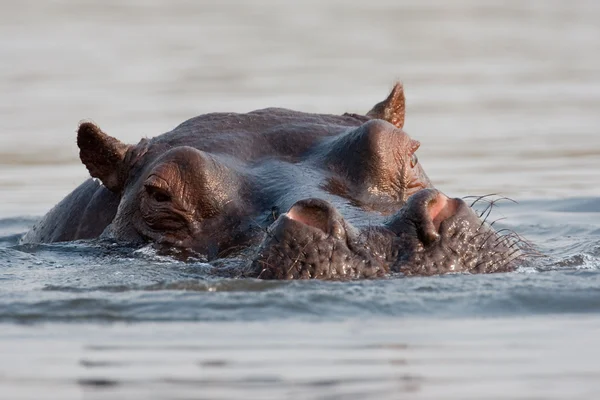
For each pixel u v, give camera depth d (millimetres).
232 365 25812
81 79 112562
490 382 24422
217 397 23422
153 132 80062
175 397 23547
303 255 29953
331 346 27125
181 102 94812
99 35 152750
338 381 24500
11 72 118438
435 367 25469
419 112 92312
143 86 106375
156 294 31641
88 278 34094
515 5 181625
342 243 30188
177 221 35656
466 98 98562
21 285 33875
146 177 37344
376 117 45062
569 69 114062
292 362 25953
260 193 35812
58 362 26359
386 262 30422
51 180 68625
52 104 97000
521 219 53281
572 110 90875
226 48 137125
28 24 165250
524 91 101438
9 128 86375
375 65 119938
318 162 37281
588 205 56719
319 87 102938
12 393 24188
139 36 151375
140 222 37656
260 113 40844
